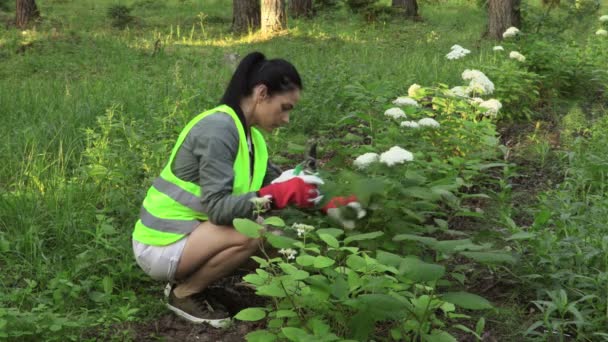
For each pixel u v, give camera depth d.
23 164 5.69
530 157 6.36
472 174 5.13
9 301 3.77
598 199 4.91
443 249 3.12
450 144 5.67
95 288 3.98
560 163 6.08
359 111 6.02
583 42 10.66
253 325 3.64
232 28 17.53
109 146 5.96
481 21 19.67
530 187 5.71
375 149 4.88
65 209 4.80
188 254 3.47
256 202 3.21
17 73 11.45
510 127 7.36
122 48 13.79
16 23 18.14
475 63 8.95
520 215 5.11
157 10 22.75
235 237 3.43
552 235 4.07
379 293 3.04
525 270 4.02
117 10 18.70
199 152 3.38
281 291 2.92
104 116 6.80
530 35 9.26
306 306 3.17
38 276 4.03
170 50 13.80
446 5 24.30
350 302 2.92
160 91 8.44
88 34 16.05
